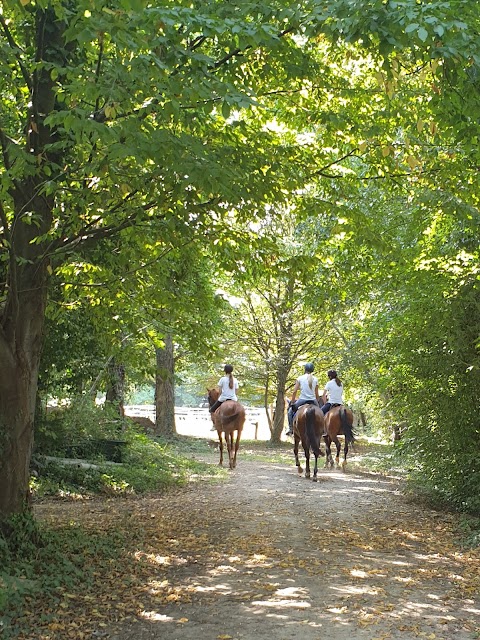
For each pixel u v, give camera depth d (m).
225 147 8.26
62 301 12.60
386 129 9.68
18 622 6.43
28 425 9.01
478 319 13.45
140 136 6.72
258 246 10.13
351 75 10.51
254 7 6.54
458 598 7.72
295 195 10.17
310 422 18.16
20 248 8.97
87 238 9.12
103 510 13.13
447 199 10.14
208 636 6.37
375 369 17.78
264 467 21.86
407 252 13.00
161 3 6.66
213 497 15.14
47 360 15.46
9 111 9.60
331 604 7.36
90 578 8.05
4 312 8.65
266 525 11.82
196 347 12.34
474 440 14.27
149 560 9.16
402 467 19.84
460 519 12.78
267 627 6.61
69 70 7.03
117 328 12.91
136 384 28.61
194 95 6.61
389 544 10.62
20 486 8.92
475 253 12.66
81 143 7.56
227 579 8.34
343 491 16.38
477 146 8.69
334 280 12.38
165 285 11.08
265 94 9.23
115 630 6.50
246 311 32.78
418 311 13.51
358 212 10.37
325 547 10.24
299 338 32.09
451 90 7.64
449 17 6.35
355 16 6.02
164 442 27.94
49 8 8.13
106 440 18.03
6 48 7.45
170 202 8.39
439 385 14.45
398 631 6.52
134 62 6.43
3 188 7.88
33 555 8.47
